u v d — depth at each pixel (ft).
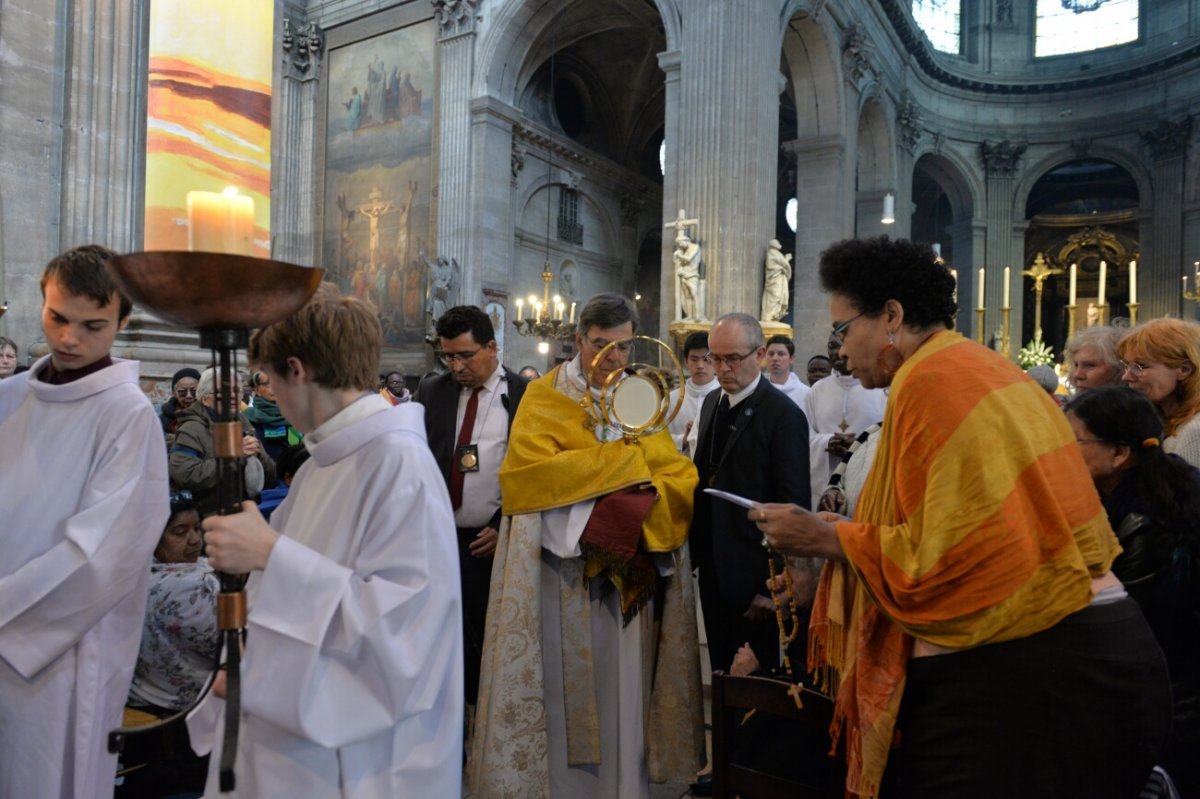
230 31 23.93
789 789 6.13
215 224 3.81
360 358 5.03
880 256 5.71
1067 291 98.99
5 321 18.11
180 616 7.41
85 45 19.66
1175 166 75.97
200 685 7.67
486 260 55.72
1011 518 4.68
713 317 44.68
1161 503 6.70
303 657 4.30
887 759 5.33
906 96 75.31
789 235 94.12
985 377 5.04
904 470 5.06
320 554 4.66
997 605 4.69
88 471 6.35
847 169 59.26
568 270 67.56
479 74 56.44
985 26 85.97
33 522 6.24
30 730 6.02
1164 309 75.87
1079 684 4.81
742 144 45.24
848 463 8.91
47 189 18.95
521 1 55.06
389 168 59.82
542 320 49.90
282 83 62.95
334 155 62.75
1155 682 5.02
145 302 3.76
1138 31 80.89
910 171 76.95
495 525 10.51
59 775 6.08
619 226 74.33
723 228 44.83
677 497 8.54
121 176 20.10
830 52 56.90
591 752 8.39
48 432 6.40
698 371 15.07
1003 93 84.33
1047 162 83.71
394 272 58.85
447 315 10.73
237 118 23.98
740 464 9.43
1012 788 4.83
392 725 4.52
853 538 5.19
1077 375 10.30
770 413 9.51
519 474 8.41
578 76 70.59
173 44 22.81
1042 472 4.83
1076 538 4.92
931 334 5.74
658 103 75.41
